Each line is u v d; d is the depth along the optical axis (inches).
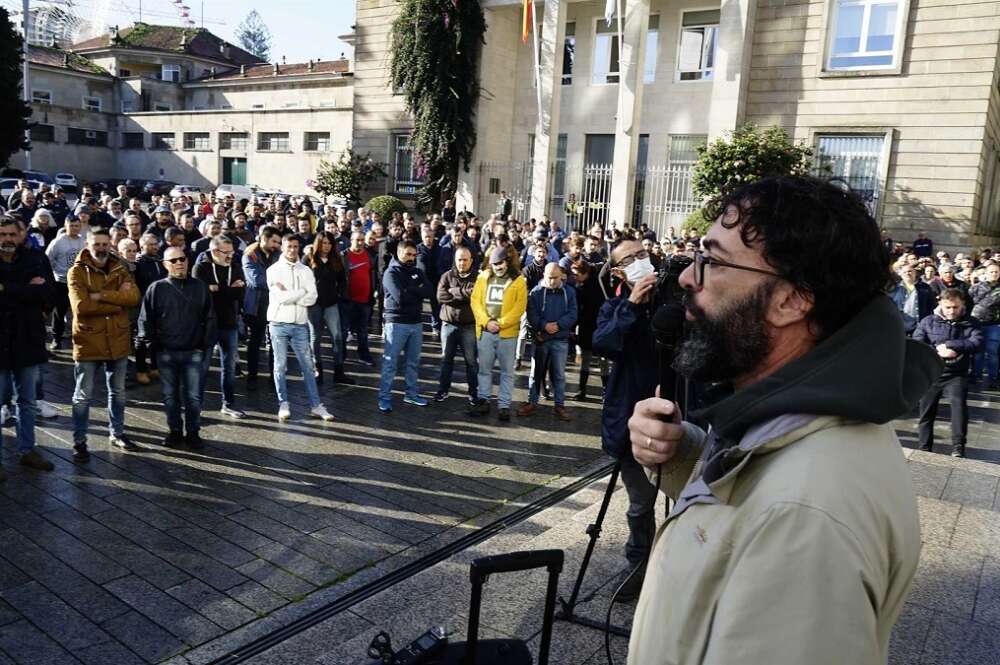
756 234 42.9
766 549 35.7
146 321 241.8
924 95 684.1
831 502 35.5
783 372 41.1
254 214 590.9
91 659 133.3
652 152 874.8
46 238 441.1
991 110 684.7
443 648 84.6
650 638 42.6
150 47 1891.0
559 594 144.2
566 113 939.3
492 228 570.3
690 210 831.1
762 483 38.9
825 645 32.8
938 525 174.9
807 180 45.2
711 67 837.2
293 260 285.3
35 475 220.2
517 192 949.2
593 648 125.8
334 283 347.6
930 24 676.7
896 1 690.2
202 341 247.4
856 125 715.4
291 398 323.0
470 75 916.0
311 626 143.9
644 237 574.9
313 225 530.9
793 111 746.8
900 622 129.7
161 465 233.8
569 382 385.4
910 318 305.3
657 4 860.6
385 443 267.7
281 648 130.2
